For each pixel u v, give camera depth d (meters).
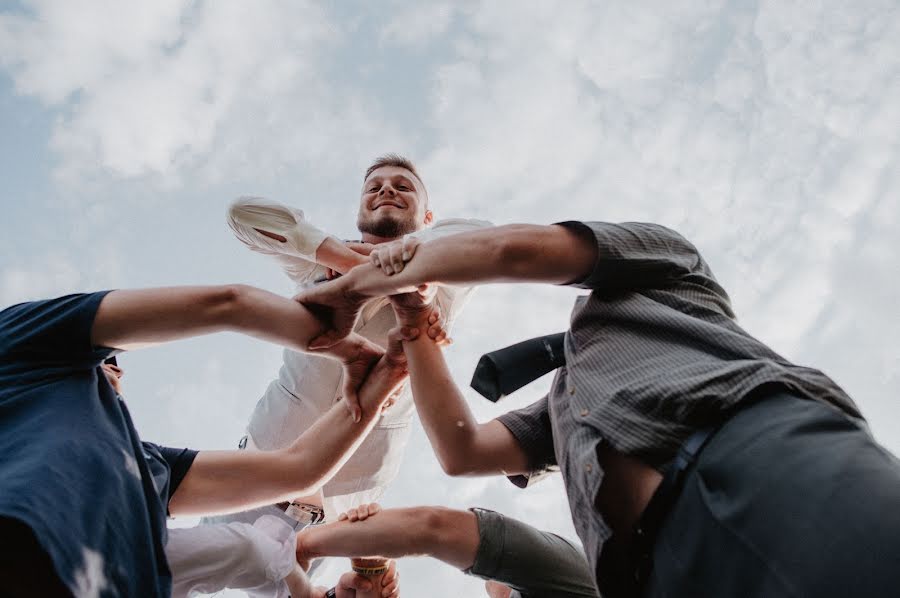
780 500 0.95
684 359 1.24
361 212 3.15
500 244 1.43
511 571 2.08
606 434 1.20
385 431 2.72
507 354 1.57
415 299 1.80
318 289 1.77
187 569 1.80
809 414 1.05
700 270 1.49
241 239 2.97
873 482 0.90
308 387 2.68
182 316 1.54
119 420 1.42
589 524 1.26
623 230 1.42
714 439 1.11
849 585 0.83
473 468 1.72
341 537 2.08
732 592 0.98
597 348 1.36
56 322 1.42
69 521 1.10
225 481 1.79
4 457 1.18
